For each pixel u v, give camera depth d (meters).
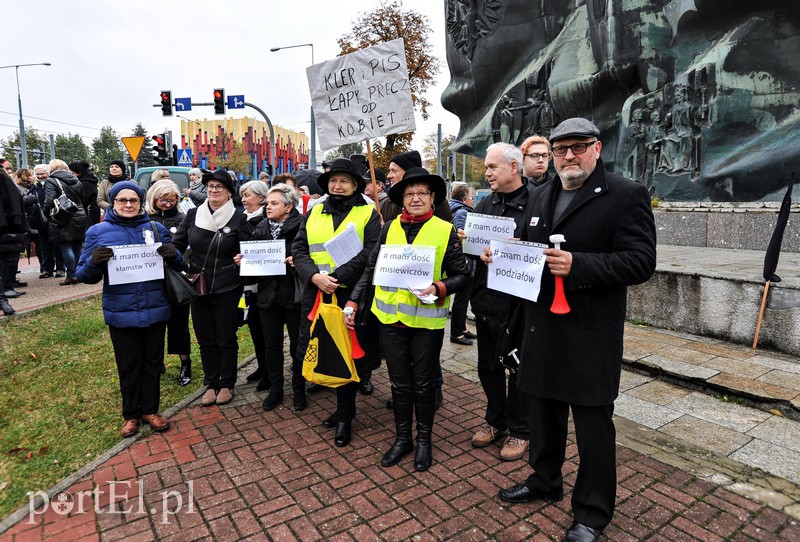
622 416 3.85
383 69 4.34
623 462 3.19
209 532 2.62
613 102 11.62
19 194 6.69
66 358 5.29
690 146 9.27
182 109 18.48
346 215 3.80
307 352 3.48
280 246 4.03
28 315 6.16
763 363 4.57
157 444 3.62
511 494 2.85
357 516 2.73
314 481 3.10
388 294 3.27
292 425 3.93
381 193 6.14
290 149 90.19
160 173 5.42
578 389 2.40
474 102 15.71
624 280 2.26
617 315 2.41
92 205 8.54
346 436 3.58
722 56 8.70
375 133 4.41
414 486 3.03
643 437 3.51
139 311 3.61
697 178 9.18
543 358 2.51
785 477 2.99
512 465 3.27
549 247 2.48
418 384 3.26
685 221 9.10
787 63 8.10
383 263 3.27
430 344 3.22
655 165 9.99
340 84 4.51
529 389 2.56
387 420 4.04
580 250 2.42
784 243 7.80
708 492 2.86
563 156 2.42
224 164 59.25
